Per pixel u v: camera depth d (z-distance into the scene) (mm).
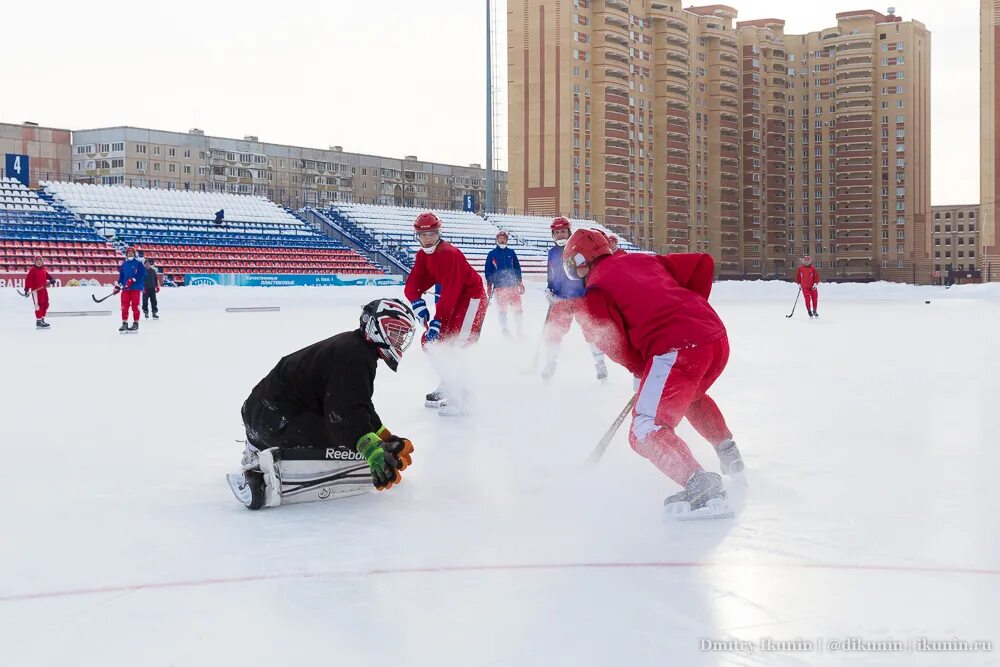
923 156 91312
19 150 85250
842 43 87438
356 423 3787
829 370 9305
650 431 3740
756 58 84000
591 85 69438
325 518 3740
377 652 2379
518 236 44906
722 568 3031
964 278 84188
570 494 4105
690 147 78062
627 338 4035
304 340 13812
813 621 2555
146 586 2908
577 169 68438
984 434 5551
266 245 34906
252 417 4004
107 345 12922
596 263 4219
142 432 5812
